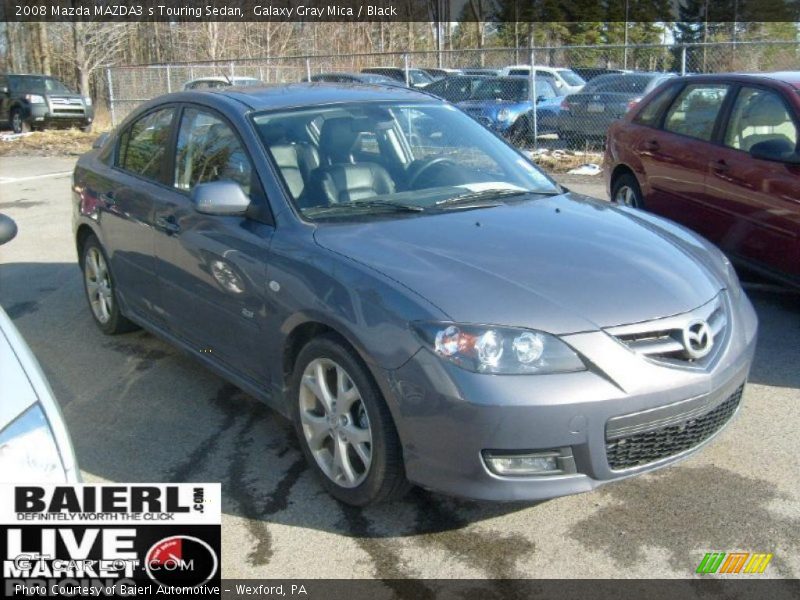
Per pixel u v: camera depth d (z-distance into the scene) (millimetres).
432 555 3279
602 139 15906
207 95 4785
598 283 3381
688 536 3361
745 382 3717
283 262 3744
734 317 3680
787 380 4852
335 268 3508
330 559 3270
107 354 5539
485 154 4773
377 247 3602
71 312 6496
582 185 12195
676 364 3268
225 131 4477
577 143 16219
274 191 4027
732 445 4086
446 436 3080
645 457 3279
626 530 3410
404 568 3203
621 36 45969
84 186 5770
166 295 4793
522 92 17547
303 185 4090
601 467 3150
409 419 3150
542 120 16500
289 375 3855
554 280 3367
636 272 3514
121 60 34781
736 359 3529
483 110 16562
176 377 5125
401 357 3146
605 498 3650
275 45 36094
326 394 3586
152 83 23203
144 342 5758
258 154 4176
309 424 3703
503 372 3037
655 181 7141
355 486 3500
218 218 4227
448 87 18219
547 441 3051
